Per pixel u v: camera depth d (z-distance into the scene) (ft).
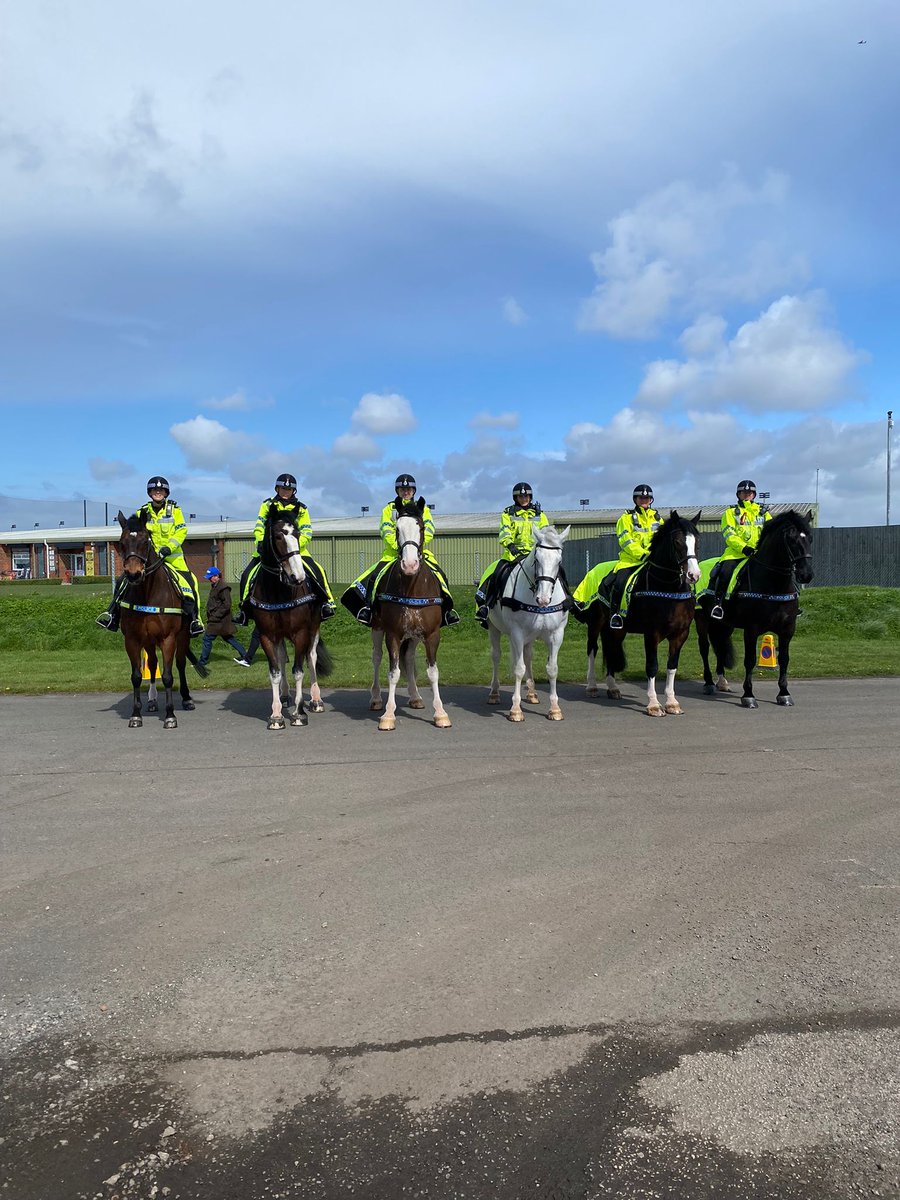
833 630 67.31
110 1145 9.09
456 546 121.60
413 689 36.76
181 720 34.65
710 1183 8.50
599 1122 9.35
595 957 13.08
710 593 38.73
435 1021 11.32
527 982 12.32
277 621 32.27
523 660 35.29
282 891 15.79
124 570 31.12
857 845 18.16
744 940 13.66
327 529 133.69
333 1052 10.64
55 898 15.60
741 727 31.58
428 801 21.71
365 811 20.88
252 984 12.34
